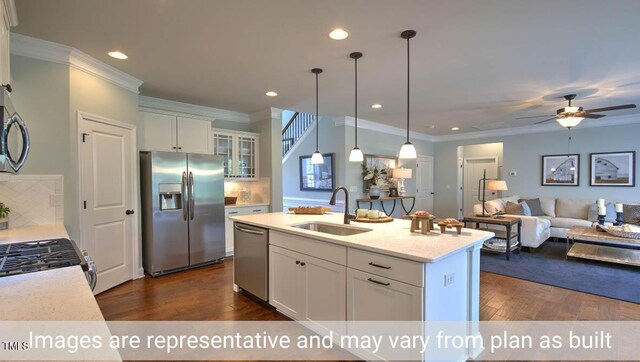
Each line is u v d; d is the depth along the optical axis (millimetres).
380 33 2486
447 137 8281
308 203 6793
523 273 3971
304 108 5148
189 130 4434
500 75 3471
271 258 2867
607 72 3369
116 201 3449
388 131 6965
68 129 2877
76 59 2896
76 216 2947
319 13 2189
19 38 2547
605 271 4043
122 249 3549
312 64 3145
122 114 3471
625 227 4496
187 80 3623
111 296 3199
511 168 7164
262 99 4504
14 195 2637
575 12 2166
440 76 3498
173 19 2268
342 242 2156
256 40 2611
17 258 1594
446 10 2148
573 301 3096
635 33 2475
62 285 1223
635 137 5777
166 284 3566
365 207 6426
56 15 2213
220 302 3072
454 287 2021
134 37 2561
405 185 7508
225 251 4578
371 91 4121
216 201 4438
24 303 1041
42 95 2738
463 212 8711
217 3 2062
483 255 4906
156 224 3832
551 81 3674
